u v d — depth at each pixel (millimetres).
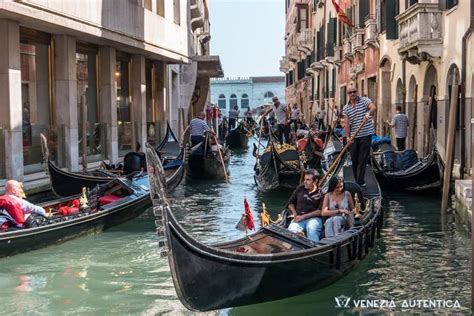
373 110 10336
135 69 18141
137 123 18266
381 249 8789
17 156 11289
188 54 22031
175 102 24422
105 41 14539
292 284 6508
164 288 7160
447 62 14914
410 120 18203
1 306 6586
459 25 13945
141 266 7992
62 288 7137
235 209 12211
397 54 19328
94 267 7926
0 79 11078
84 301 6742
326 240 7062
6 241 7820
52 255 8406
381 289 7102
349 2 26469
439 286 7207
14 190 8398
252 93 68125
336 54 29688
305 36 39250
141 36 16172
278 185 13664
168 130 17406
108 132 15805
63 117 13367
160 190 5453
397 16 16984
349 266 7496
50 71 13203
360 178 10438
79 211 9281
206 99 30141
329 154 15211
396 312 6438
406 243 9117
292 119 26000
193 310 5863
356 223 7895
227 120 40750
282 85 67562
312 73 38844
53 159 13016
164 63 20750
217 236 9766
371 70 22891
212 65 26984
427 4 15250
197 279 5641
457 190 11211
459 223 10461
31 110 12477
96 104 15719
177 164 14797
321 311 6422
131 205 10383
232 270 5887
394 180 13461
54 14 11414
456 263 8102
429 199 12766
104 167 13805
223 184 15930
